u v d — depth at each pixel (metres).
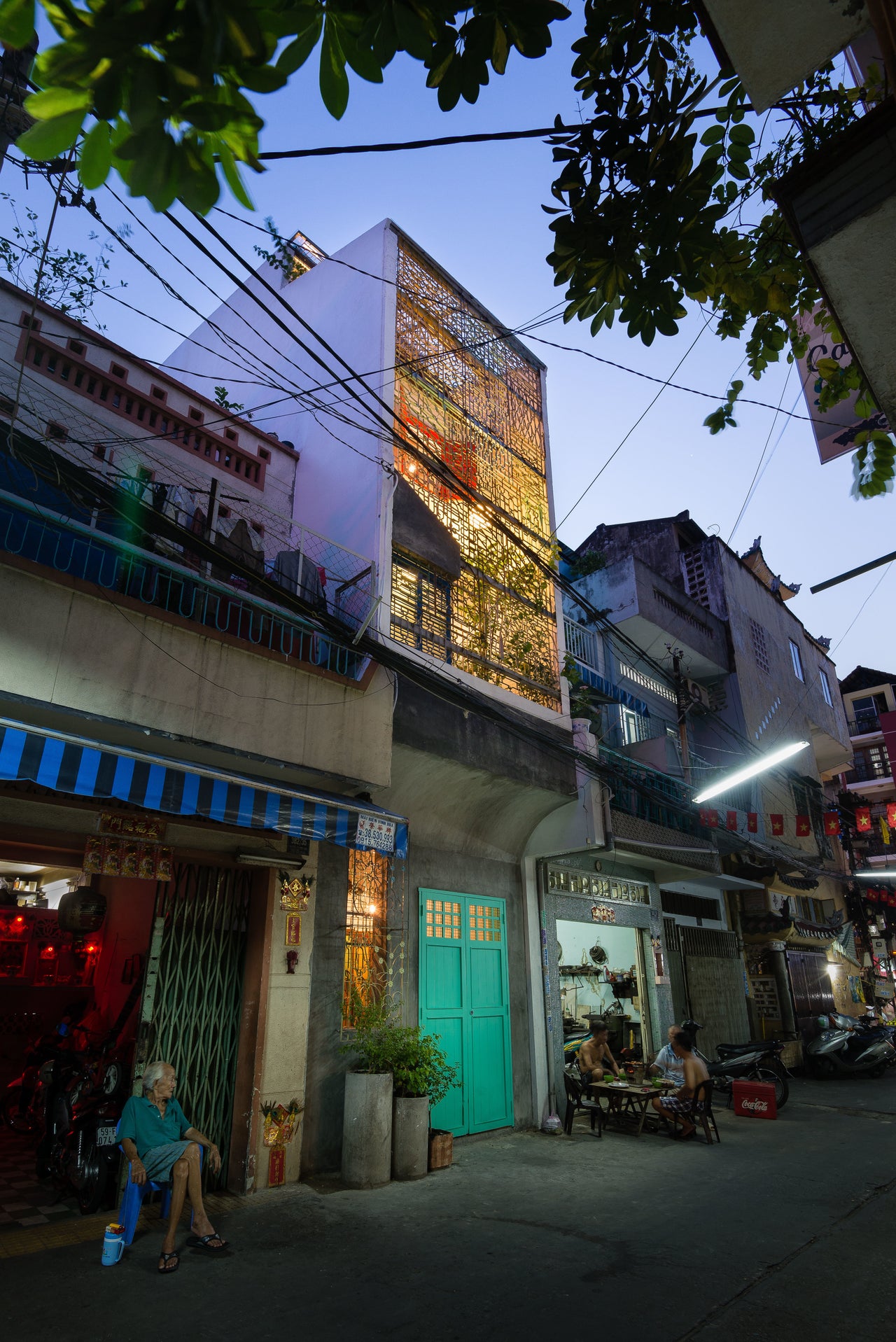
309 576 8.48
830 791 34.41
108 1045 7.57
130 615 5.85
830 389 3.63
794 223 2.09
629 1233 5.72
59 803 5.98
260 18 1.22
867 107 3.10
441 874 9.32
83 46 1.18
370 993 8.06
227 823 6.09
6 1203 6.21
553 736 10.33
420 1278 4.88
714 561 19.67
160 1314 4.34
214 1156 5.45
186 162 1.32
